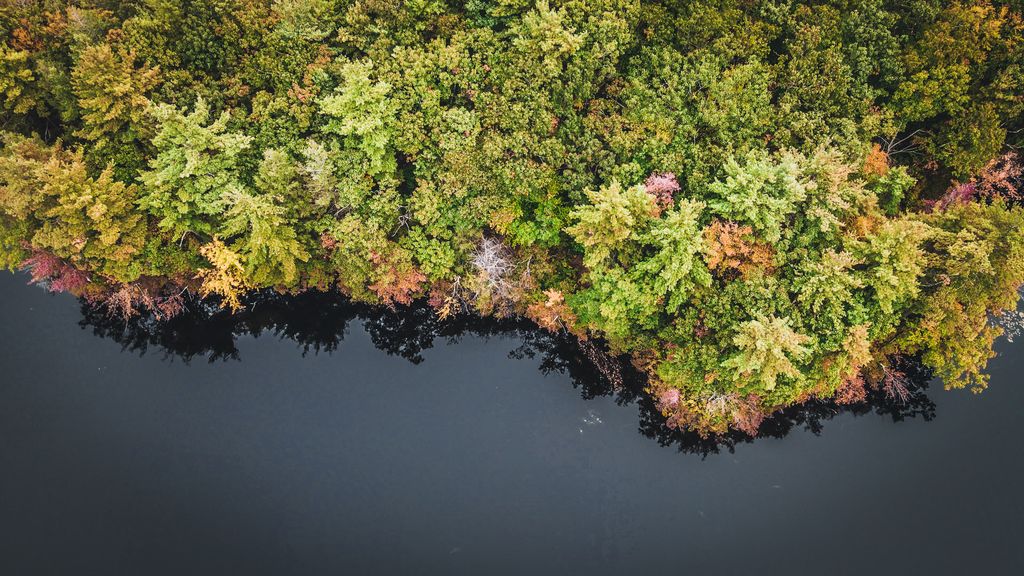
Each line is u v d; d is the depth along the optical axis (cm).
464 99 3303
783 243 2983
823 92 3078
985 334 3197
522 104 3072
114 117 3084
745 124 3056
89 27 3098
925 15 3147
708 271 3094
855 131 3088
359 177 3189
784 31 3269
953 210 3178
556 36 2989
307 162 3062
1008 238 2969
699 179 2994
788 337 2742
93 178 3186
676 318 3112
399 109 3181
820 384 3139
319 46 3225
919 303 3188
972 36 3103
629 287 2978
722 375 3052
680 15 3156
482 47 3158
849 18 3148
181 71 3145
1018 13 3173
